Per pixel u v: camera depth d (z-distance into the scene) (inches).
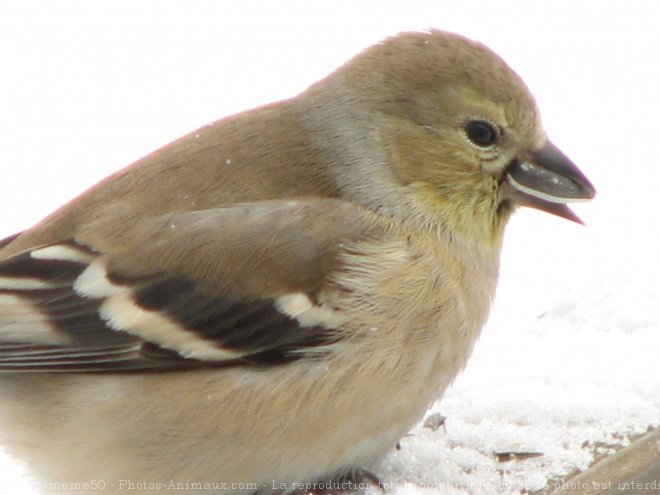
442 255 466.3
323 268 449.7
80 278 450.3
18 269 454.0
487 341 510.0
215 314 445.4
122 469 444.8
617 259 673.0
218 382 439.8
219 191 461.7
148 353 442.3
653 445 422.3
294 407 438.9
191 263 448.5
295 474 445.7
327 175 472.4
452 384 465.7
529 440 442.3
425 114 473.4
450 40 481.7
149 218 456.4
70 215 464.4
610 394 453.4
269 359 442.3
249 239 450.9
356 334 442.6
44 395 446.3
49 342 446.3
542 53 1102.4
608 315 506.3
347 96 479.2
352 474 453.4
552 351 490.0
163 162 469.7
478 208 478.6
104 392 442.6
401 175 474.3
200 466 442.6
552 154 482.6
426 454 451.5
